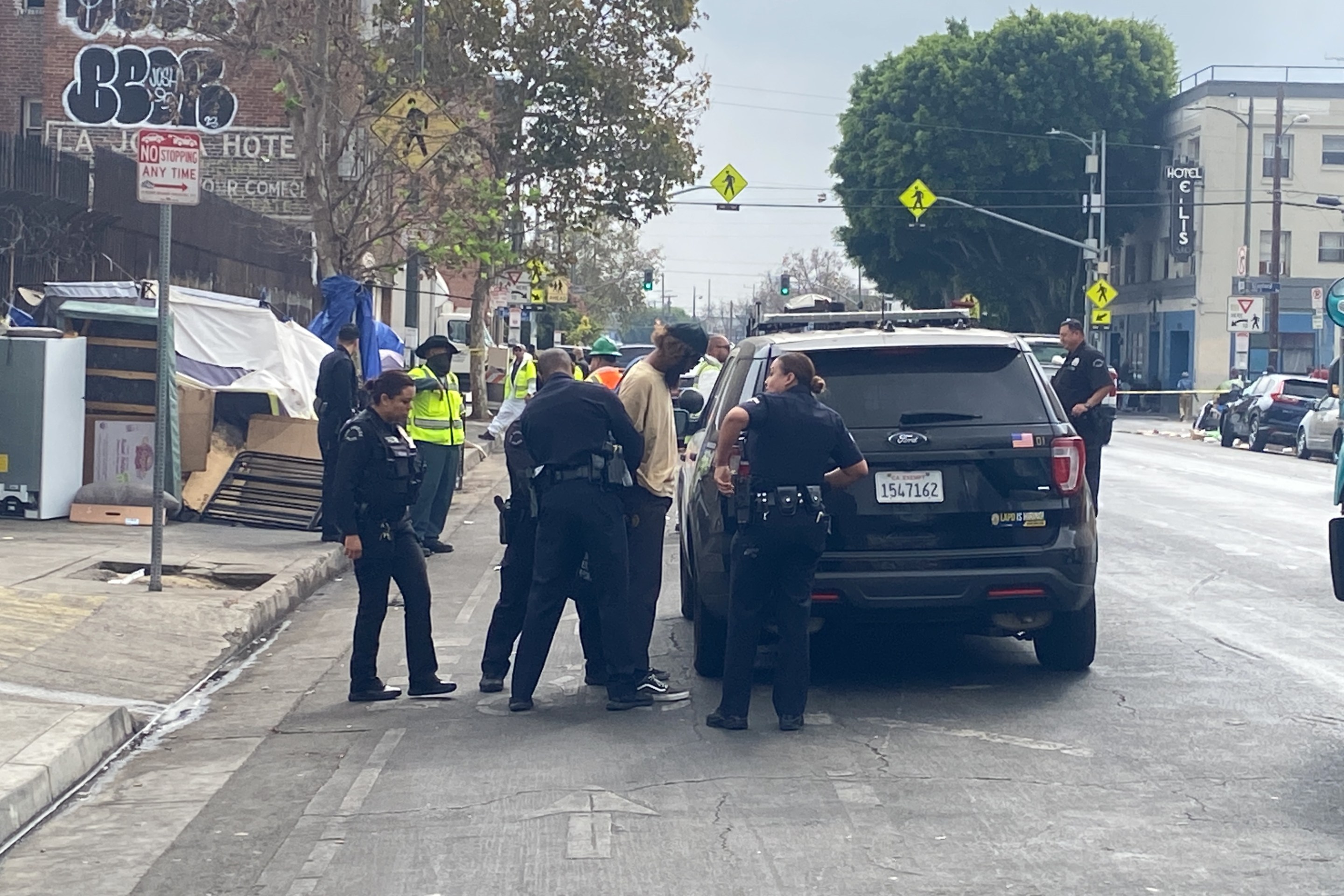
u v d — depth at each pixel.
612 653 8.41
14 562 12.33
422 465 8.94
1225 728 7.80
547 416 8.42
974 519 8.38
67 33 33.47
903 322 13.88
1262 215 59.28
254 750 7.73
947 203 60.03
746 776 6.97
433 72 26.89
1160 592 12.27
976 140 60.16
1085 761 7.19
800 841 5.98
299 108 21.44
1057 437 8.46
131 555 12.88
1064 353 26.33
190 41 33.19
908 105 61.31
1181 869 5.61
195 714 8.62
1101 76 59.91
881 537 8.34
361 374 19.47
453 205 22.84
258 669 9.83
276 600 11.53
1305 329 59.84
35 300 16.88
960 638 10.52
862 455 8.14
